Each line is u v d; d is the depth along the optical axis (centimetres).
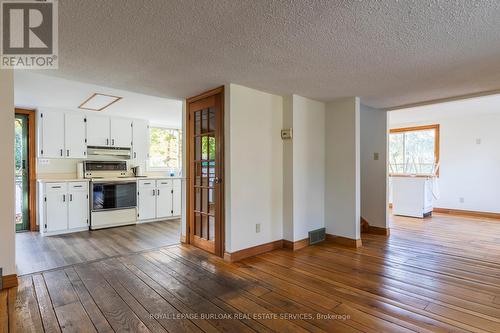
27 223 485
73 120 496
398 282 265
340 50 223
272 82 314
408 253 354
